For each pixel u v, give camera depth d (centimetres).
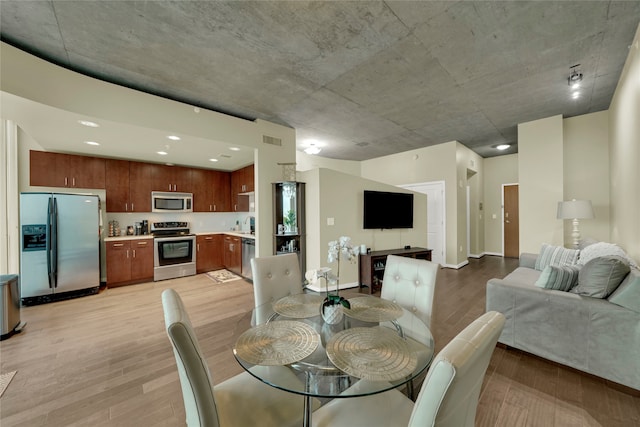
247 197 544
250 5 189
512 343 219
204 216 572
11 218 359
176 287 424
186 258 497
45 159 390
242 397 118
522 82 306
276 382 120
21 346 238
